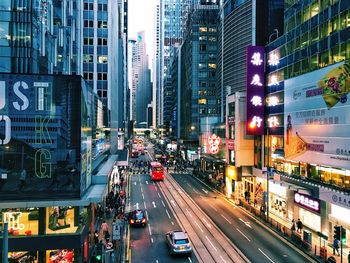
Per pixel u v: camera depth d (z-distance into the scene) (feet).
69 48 169.48
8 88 89.51
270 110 181.16
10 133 89.30
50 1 130.11
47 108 90.89
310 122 137.08
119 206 167.53
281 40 170.19
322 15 132.36
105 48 283.79
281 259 105.60
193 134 449.06
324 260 103.19
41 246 88.12
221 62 399.85
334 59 123.65
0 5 108.37
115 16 359.05
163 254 111.14
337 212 126.11
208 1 502.79
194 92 456.04
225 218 157.99
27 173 89.56
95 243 113.70
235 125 200.44
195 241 124.26
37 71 114.42
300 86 145.59
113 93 307.17
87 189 104.12
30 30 109.40
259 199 191.83
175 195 215.51
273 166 175.94
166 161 408.05
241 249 115.24
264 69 188.44
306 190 138.51
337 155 119.03
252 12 307.99
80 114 92.22
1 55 107.76
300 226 137.49
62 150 91.09
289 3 162.40
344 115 115.34
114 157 217.15
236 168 201.77
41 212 90.38
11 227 88.74
